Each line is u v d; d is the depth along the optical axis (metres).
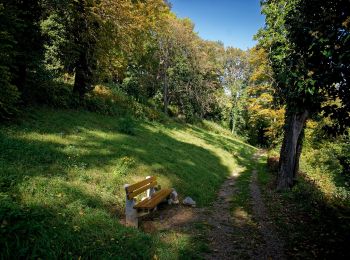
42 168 8.44
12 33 12.12
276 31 15.20
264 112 31.56
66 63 19.80
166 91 45.88
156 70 46.75
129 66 38.88
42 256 4.50
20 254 4.35
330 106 5.39
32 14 14.38
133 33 20.70
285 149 14.99
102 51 20.58
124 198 8.99
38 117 14.20
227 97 62.12
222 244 6.90
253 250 6.57
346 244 6.38
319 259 5.90
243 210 10.38
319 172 20.98
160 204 10.05
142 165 12.54
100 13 18.73
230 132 59.09
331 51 4.69
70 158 10.15
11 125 11.55
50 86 17.77
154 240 6.29
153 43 39.97
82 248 4.99
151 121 29.80
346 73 4.81
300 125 14.76
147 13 23.41
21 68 14.02
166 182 11.90
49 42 16.86
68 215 6.13
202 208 10.37
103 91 26.67
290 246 6.74
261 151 47.09
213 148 29.75
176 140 24.69
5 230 4.50
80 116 17.86
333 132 5.64
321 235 7.16
